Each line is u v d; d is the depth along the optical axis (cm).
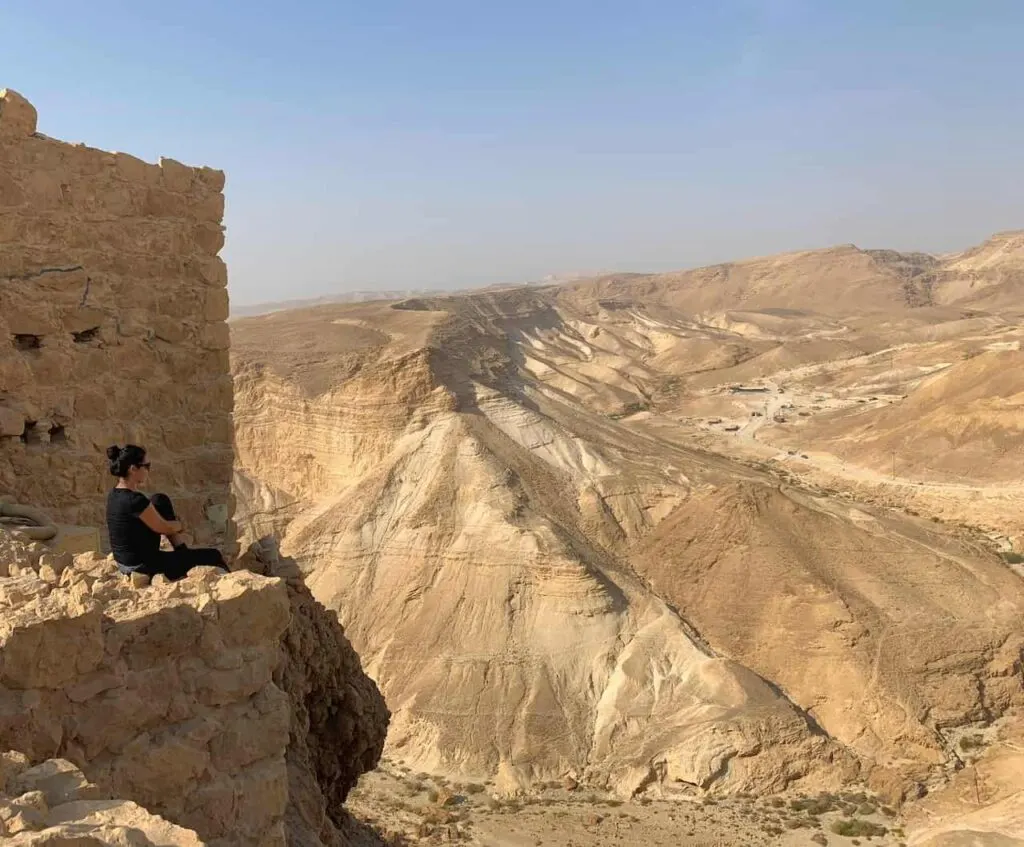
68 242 806
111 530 605
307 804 830
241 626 518
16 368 768
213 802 494
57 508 800
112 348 845
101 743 457
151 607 489
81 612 450
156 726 481
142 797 467
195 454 923
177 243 900
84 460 820
